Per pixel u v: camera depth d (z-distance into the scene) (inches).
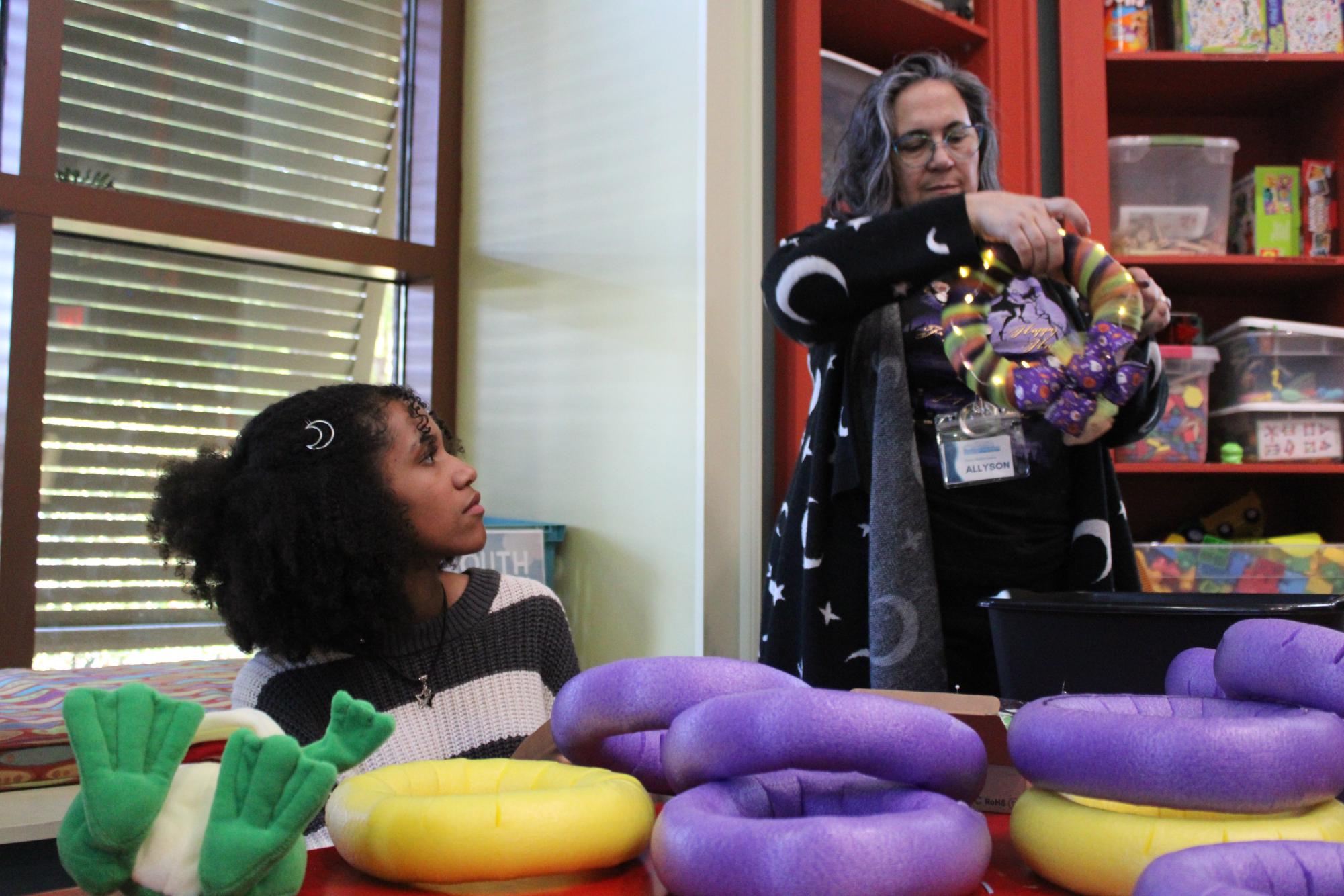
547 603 45.9
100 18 92.4
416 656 41.4
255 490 37.7
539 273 100.3
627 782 20.2
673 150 87.5
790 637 60.7
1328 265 98.2
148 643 92.7
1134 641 30.6
